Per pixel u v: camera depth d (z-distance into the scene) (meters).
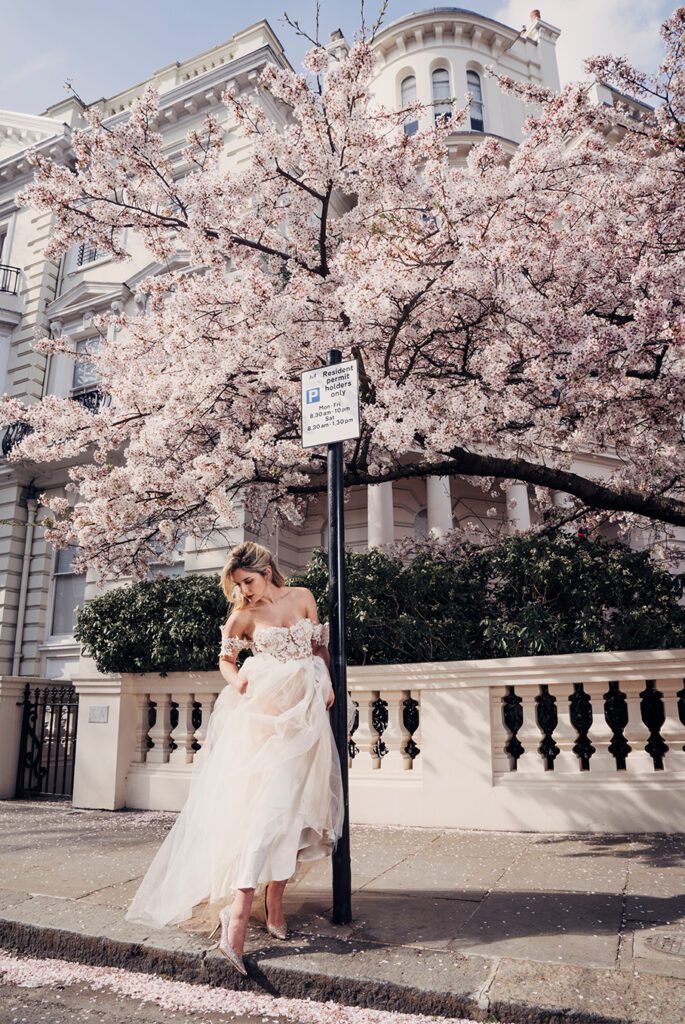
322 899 3.86
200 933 3.36
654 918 3.40
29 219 19.23
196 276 7.33
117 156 7.31
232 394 7.11
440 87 17.59
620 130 12.73
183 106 16.69
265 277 6.83
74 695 9.25
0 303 18.23
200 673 7.20
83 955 3.34
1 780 8.41
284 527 14.37
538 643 6.09
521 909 3.61
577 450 7.32
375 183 6.94
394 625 6.64
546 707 6.17
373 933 3.28
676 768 5.50
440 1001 2.66
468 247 6.07
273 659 3.59
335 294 6.43
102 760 7.44
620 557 6.63
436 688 6.10
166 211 7.54
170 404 6.64
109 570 7.74
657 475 7.41
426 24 17.58
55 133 18.88
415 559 7.24
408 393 5.99
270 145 7.14
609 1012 2.45
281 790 3.26
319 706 3.50
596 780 5.61
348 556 7.23
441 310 6.66
